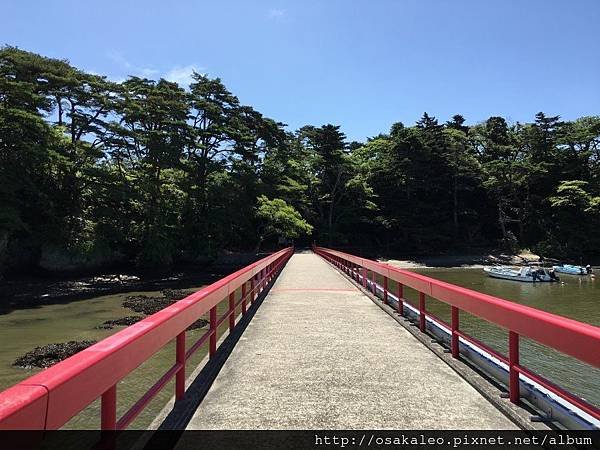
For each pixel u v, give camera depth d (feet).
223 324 50.26
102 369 8.21
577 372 39.63
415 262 190.70
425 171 203.31
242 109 177.27
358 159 224.74
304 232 188.14
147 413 25.48
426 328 25.68
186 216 146.92
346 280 60.13
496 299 14.83
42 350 44.88
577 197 183.32
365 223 213.25
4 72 99.60
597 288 114.93
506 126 224.12
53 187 113.60
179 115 141.28
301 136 226.58
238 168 162.09
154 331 11.16
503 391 15.10
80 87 112.27
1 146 95.91
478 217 214.69
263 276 46.42
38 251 110.42
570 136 199.82
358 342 24.06
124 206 124.77
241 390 16.33
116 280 116.57
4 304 80.38
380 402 14.97
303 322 29.96
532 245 198.39
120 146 120.26
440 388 16.34
